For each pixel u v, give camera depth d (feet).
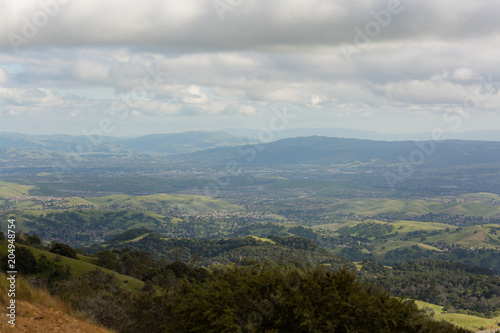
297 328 26.94
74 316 35.14
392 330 27.48
